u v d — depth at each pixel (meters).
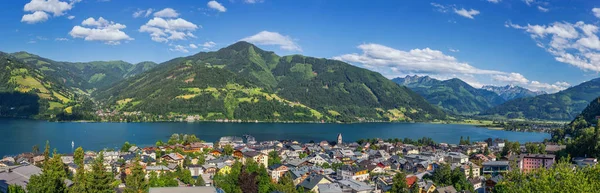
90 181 116.94
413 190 164.12
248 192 153.50
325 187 165.75
